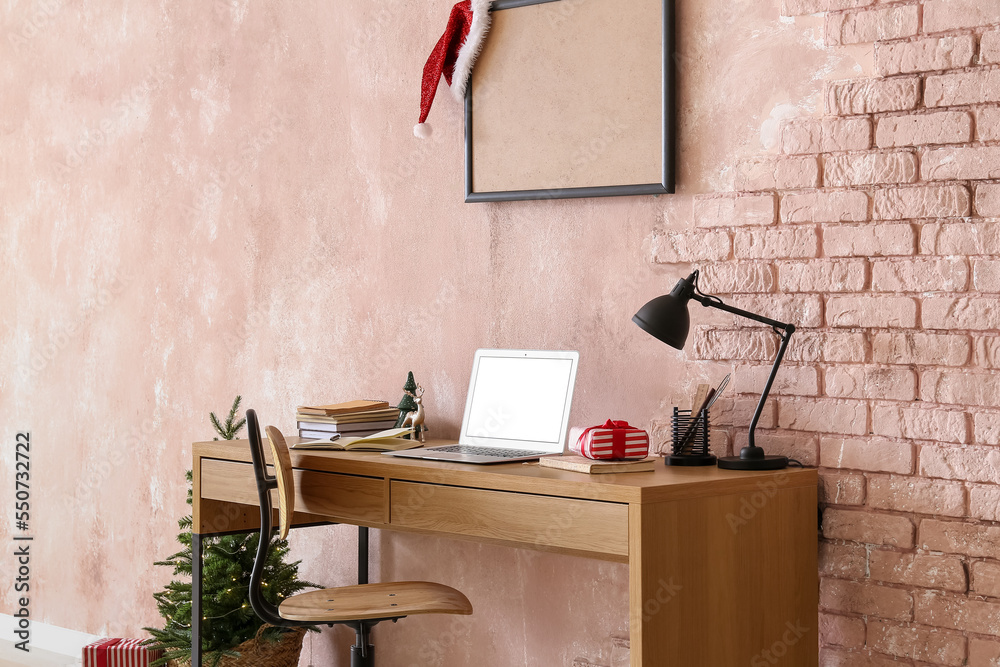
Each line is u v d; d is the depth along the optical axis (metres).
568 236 2.67
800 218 2.30
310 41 3.19
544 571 2.73
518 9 2.70
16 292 4.05
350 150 3.10
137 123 3.65
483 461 2.26
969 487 2.10
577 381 2.66
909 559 2.17
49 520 3.96
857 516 2.23
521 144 2.71
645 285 2.54
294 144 3.23
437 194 2.92
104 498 3.79
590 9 2.58
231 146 3.39
